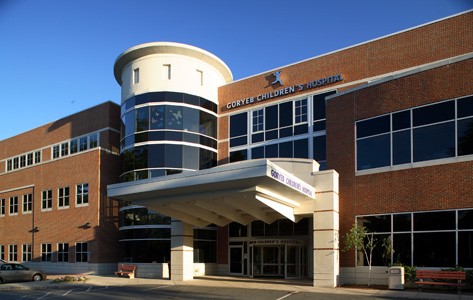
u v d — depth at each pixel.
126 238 33.03
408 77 21.56
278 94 30.75
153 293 19.59
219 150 33.41
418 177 20.66
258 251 29.69
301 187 20.56
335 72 28.30
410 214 20.69
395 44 26.02
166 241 31.25
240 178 18.34
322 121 28.34
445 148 20.03
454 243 19.25
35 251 39.31
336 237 21.88
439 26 24.47
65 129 41.78
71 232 36.09
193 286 22.28
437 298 16.53
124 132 34.00
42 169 40.28
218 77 35.09
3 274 26.72
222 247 32.00
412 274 19.64
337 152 23.75
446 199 19.69
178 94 32.56
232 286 21.83
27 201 41.47
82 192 35.88
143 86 33.09
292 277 27.67
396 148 21.56
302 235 28.27
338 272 21.66
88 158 35.94
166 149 31.59
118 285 23.89
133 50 33.19
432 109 20.62
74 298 18.52
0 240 43.84
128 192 22.14
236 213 24.75
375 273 21.33
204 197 21.05
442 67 20.53
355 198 22.50
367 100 22.94
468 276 18.20
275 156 30.06
